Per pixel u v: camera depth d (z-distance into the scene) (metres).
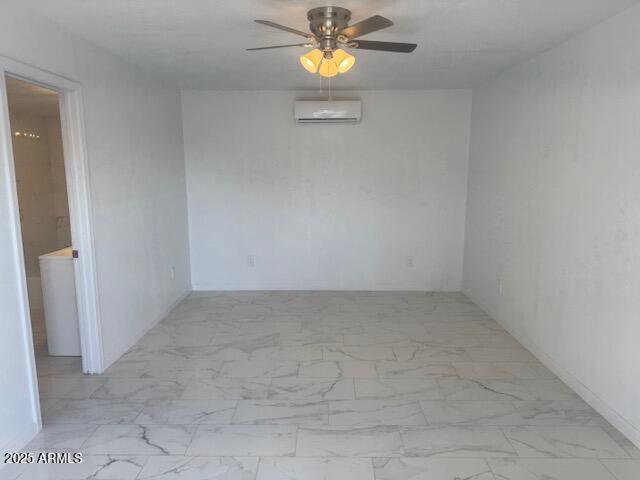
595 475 2.18
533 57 3.59
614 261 2.59
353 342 3.90
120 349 3.62
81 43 3.03
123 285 3.67
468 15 2.62
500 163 4.31
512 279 4.04
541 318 3.49
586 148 2.86
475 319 4.51
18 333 2.37
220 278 5.61
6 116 2.27
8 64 2.30
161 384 3.13
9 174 2.29
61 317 3.55
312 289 5.61
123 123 3.67
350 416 2.71
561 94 3.17
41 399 2.92
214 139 5.31
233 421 2.66
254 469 2.22
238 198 5.43
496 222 4.41
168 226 4.77
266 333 4.13
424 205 5.40
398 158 5.31
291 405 2.84
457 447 2.40
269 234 5.50
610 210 2.62
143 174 4.09
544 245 3.43
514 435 2.51
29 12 2.47
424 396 2.95
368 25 2.35
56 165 6.02
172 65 3.88
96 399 2.92
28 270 5.62
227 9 2.51
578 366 2.97
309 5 2.45
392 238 5.48
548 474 2.18
